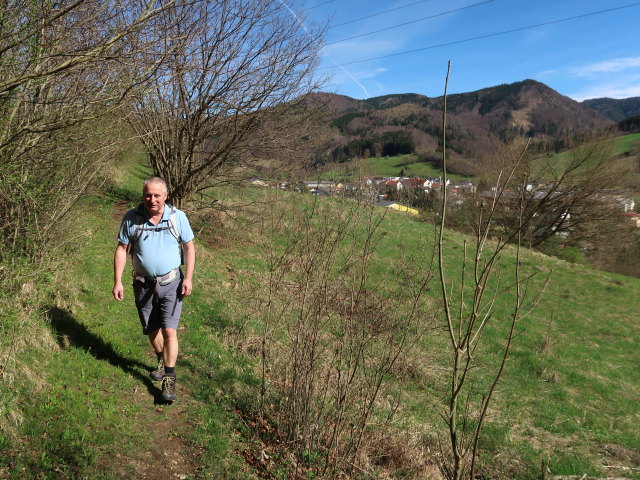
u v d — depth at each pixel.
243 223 12.42
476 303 2.17
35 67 3.81
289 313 5.20
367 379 4.28
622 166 27.59
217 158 10.91
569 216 29.77
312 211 4.72
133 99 4.52
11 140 3.78
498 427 7.04
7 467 2.75
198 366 4.89
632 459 7.04
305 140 11.28
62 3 3.76
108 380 4.00
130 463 3.13
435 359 8.60
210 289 7.93
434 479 4.48
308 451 3.88
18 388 3.36
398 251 15.88
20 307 4.04
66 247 5.86
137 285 3.82
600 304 16.56
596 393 9.91
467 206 25.55
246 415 4.24
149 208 3.66
